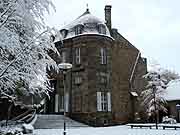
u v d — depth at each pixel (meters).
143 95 42.41
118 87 40.06
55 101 37.75
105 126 34.19
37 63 8.46
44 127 29.06
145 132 24.39
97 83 34.69
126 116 40.19
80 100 34.78
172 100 46.94
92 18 37.28
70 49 36.91
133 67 43.22
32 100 34.56
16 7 7.48
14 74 8.02
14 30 8.07
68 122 32.59
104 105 35.12
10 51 7.84
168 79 70.50
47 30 8.43
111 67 36.81
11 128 21.00
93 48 35.22
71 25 38.38
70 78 36.16
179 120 45.31
